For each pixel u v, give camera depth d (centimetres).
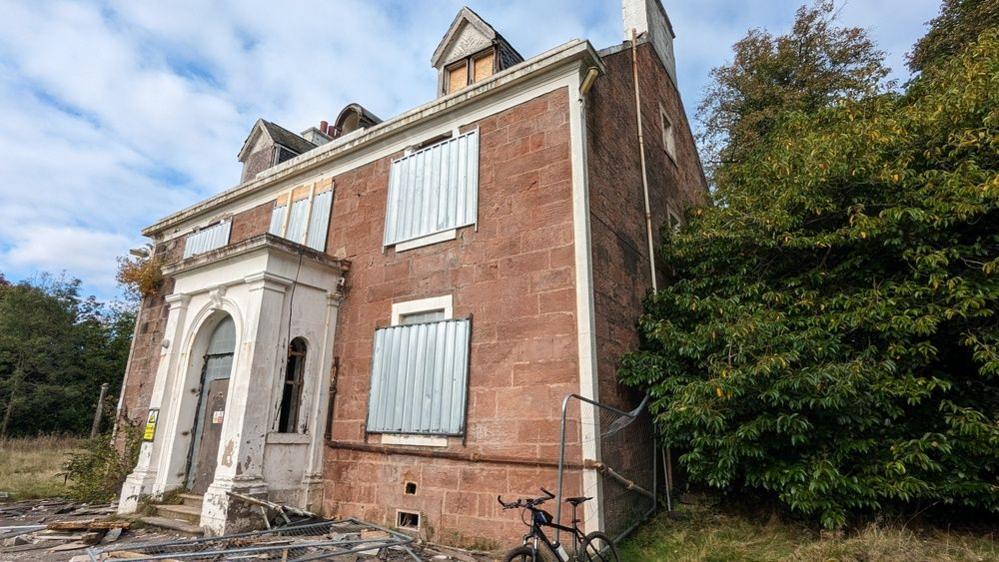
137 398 1264
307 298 898
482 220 802
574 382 646
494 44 1013
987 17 1184
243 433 758
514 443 670
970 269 625
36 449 2050
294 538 667
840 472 611
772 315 686
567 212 720
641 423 766
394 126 961
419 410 769
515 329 717
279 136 1457
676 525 688
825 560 521
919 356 621
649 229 945
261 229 1195
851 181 713
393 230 918
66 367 2869
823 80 1516
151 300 1391
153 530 758
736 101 1722
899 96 878
